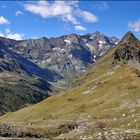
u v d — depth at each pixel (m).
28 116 196.50
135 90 141.62
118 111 113.50
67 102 192.62
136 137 59.84
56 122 85.31
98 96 171.25
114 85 180.25
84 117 111.44
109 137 61.66
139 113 95.94
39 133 73.81
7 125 73.25
